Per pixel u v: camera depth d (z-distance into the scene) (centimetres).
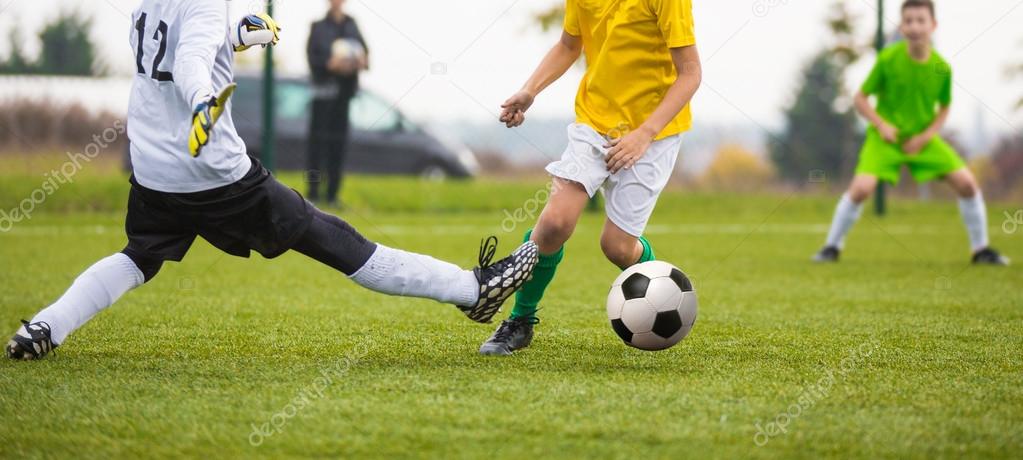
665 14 838
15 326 1066
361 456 575
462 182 3234
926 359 870
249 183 764
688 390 729
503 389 728
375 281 807
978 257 1848
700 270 1689
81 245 1927
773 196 3353
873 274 1642
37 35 2881
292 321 1079
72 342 926
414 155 3672
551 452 580
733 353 897
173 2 755
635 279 861
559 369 808
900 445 598
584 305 1232
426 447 589
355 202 2908
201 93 688
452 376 775
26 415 655
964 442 604
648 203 891
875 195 3131
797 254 1991
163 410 668
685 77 842
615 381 759
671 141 891
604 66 872
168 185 762
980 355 892
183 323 1057
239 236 784
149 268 840
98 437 611
